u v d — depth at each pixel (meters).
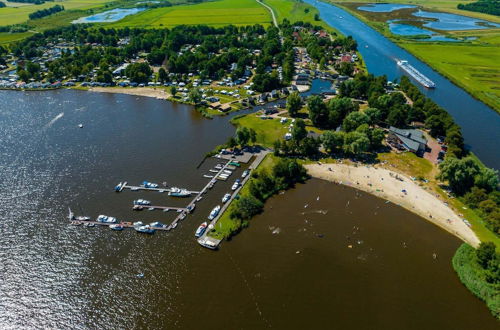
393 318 107.94
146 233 137.88
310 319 107.25
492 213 141.75
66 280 119.75
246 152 193.25
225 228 139.38
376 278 121.12
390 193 161.00
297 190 164.00
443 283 119.25
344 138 191.38
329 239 136.75
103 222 143.12
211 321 106.38
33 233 138.88
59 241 135.12
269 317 107.62
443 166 162.38
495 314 107.62
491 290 112.81
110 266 124.75
